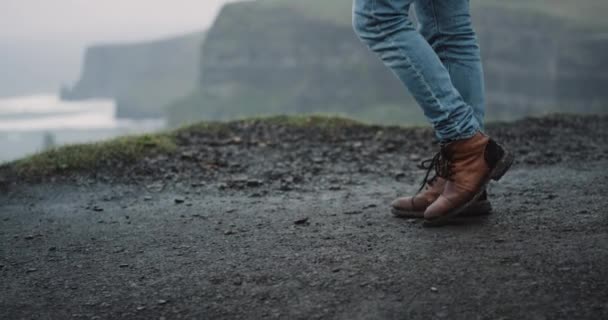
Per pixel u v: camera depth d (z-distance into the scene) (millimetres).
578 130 5680
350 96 177875
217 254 2152
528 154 4496
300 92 183750
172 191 3615
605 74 149750
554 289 1545
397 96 175875
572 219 2236
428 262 1839
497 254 1854
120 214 3021
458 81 2385
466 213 2342
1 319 1668
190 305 1678
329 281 1760
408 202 2449
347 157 4621
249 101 191125
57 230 2721
